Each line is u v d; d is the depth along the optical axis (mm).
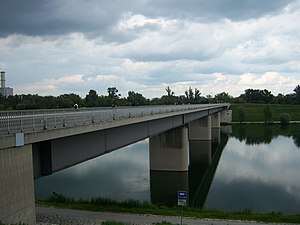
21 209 16922
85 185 42969
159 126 45281
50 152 20406
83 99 88562
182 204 18844
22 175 17000
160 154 53969
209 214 28016
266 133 105062
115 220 25047
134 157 65000
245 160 62281
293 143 81562
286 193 40375
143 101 126875
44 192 39000
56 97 80938
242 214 28562
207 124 93750
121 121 29281
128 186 42969
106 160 61594
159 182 46156
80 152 24344
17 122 16891
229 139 94250
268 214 28562
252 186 43875
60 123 20531
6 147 15656
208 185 44844
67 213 26922
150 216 26578
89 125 23406
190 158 66875
